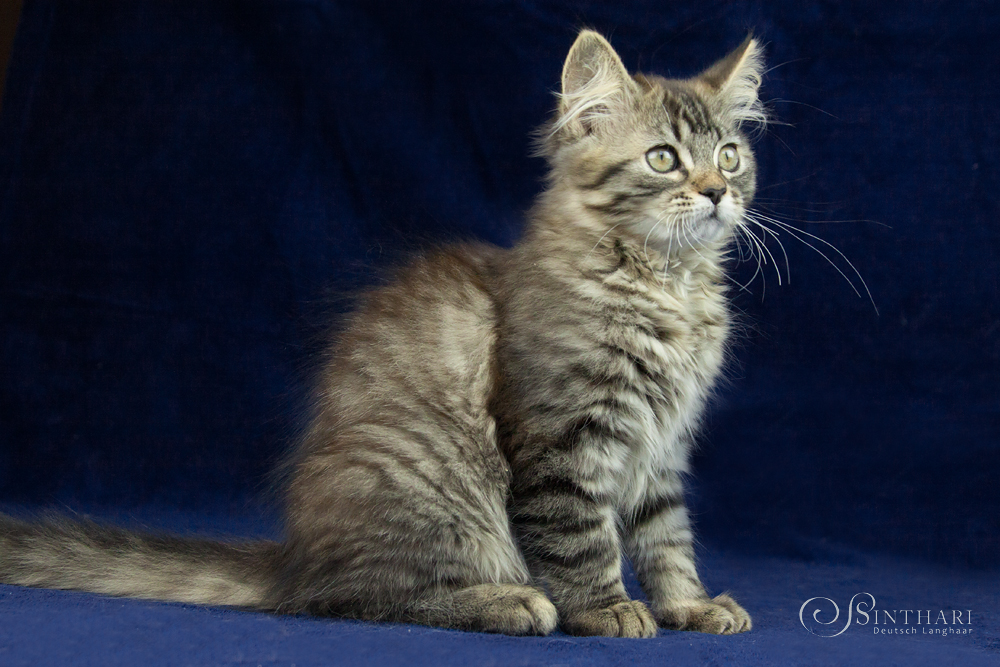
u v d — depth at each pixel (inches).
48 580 32.1
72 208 40.6
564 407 30.7
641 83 33.9
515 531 31.1
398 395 31.8
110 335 40.9
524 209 41.0
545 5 40.9
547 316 31.3
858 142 40.6
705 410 38.1
